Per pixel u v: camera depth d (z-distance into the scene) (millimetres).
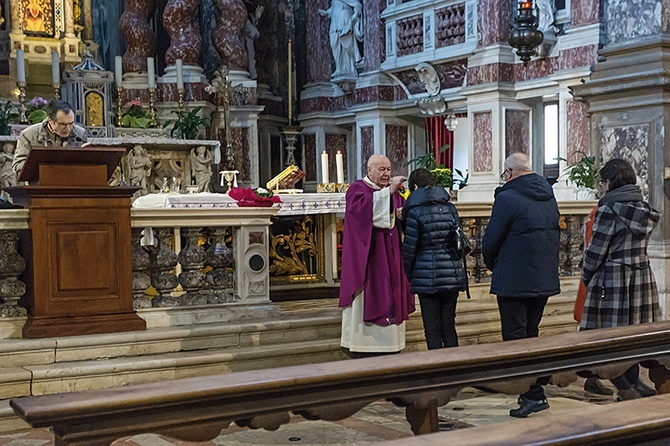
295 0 17578
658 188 7543
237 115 15344
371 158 6047
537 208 5207
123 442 4730
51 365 5500
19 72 11891
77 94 12539
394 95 15578
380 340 5980
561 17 12398
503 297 5277
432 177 5758
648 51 7629
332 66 16688
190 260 6402
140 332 5879
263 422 3084
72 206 5754
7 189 6098
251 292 6582
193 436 2887
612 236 5082
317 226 8031
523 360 3570
